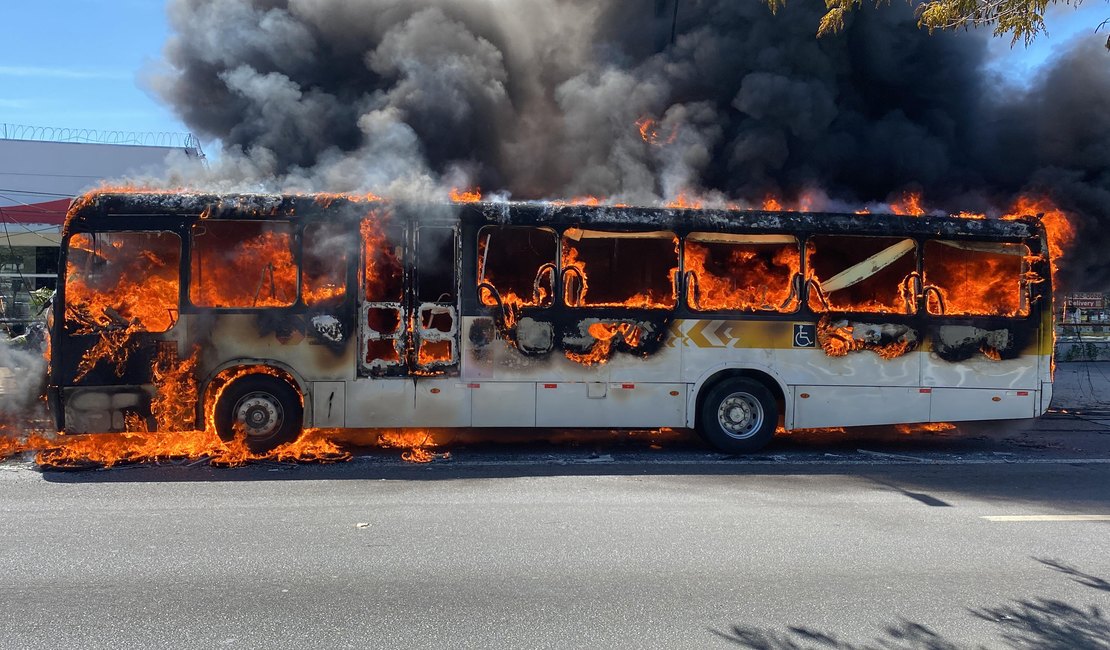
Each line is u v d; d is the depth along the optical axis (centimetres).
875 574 470
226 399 792
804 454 852
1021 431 1021
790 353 855
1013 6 641
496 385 823
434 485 688
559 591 439
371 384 808
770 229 858
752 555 503
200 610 409
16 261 1898
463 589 441
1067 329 1747
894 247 873
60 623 391
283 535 537
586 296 837
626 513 600
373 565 479
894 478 734
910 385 865
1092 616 412
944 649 373
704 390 858
